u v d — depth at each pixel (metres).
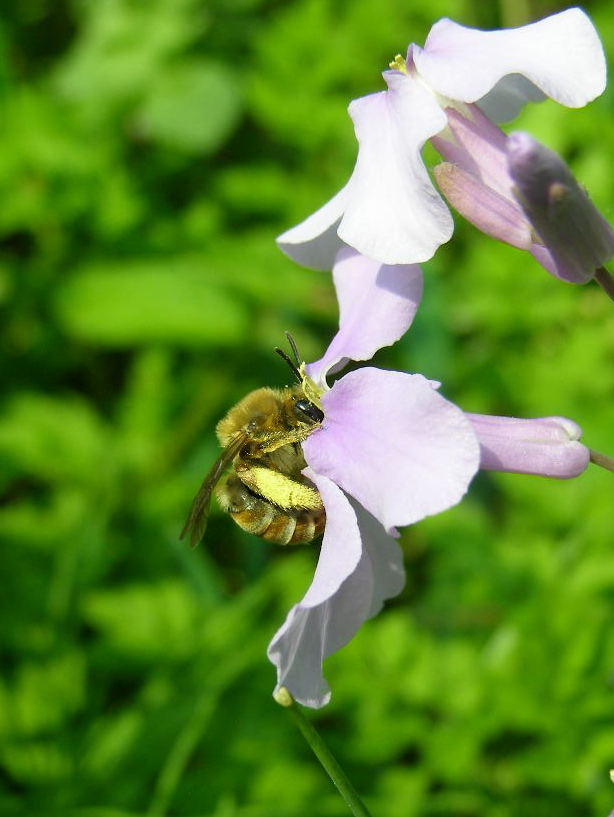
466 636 0.17
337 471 0.09
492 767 0.16
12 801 0.15
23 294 0.21
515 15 0.23
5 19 0.24
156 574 0.18
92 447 0.19
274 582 0.17
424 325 0.19
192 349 0.20
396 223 0.09
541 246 0.09
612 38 0.22
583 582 0.16
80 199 0.21
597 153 0.19
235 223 0.22
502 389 0.19
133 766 0.16
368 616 0.10
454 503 0.08
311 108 0.21
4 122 0.21
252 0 0.24
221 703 0.16
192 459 0.20
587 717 0.15
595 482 0.17
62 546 0.18
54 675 0.16
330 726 0.16
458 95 0.09
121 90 0.23
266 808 0.15
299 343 0.20
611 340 0.19
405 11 0.22
